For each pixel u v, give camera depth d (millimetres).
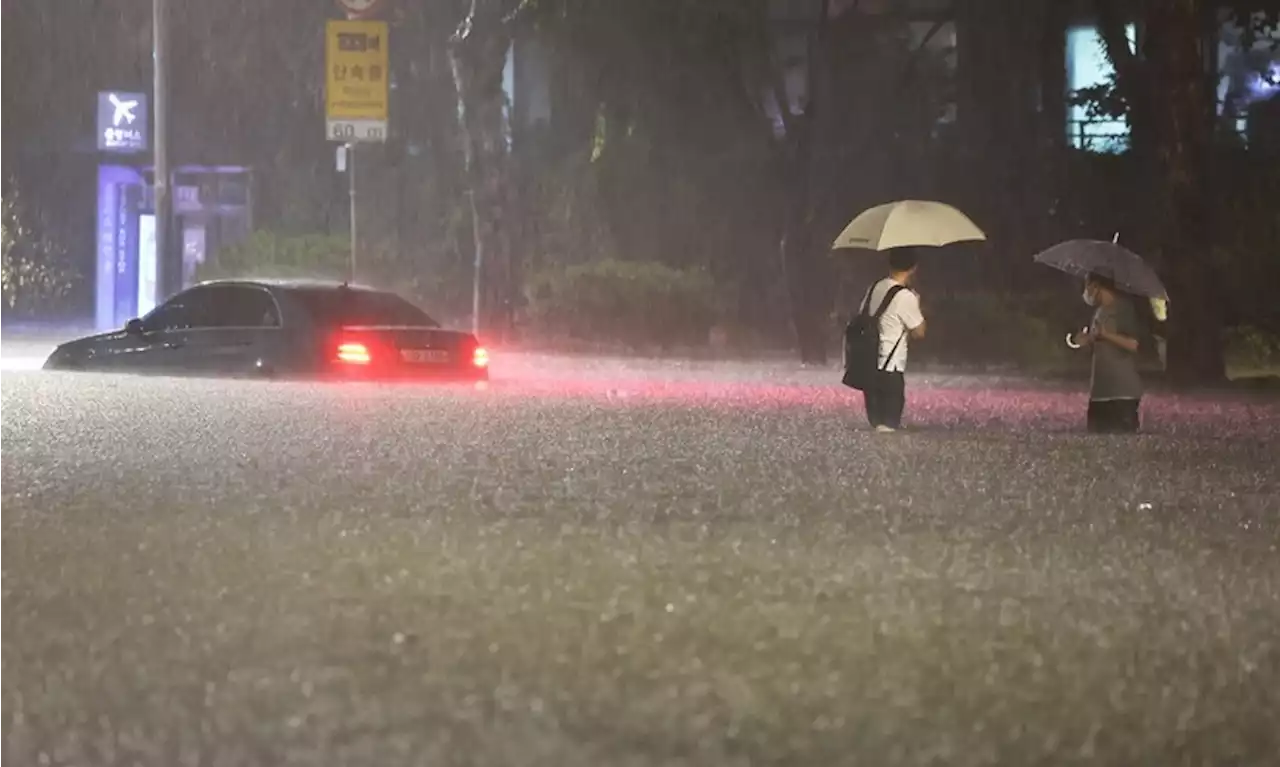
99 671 23844
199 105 155875
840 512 40375
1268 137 127000
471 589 30109
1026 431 63031
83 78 159500
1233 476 48469
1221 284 102875
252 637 26062
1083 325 114125
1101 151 129625
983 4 137375
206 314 84125
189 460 49781
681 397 79500
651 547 34875
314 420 63188
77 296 162750
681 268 136125
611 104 133875
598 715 21750
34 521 37562
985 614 28453
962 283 131250
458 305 140875
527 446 55062
